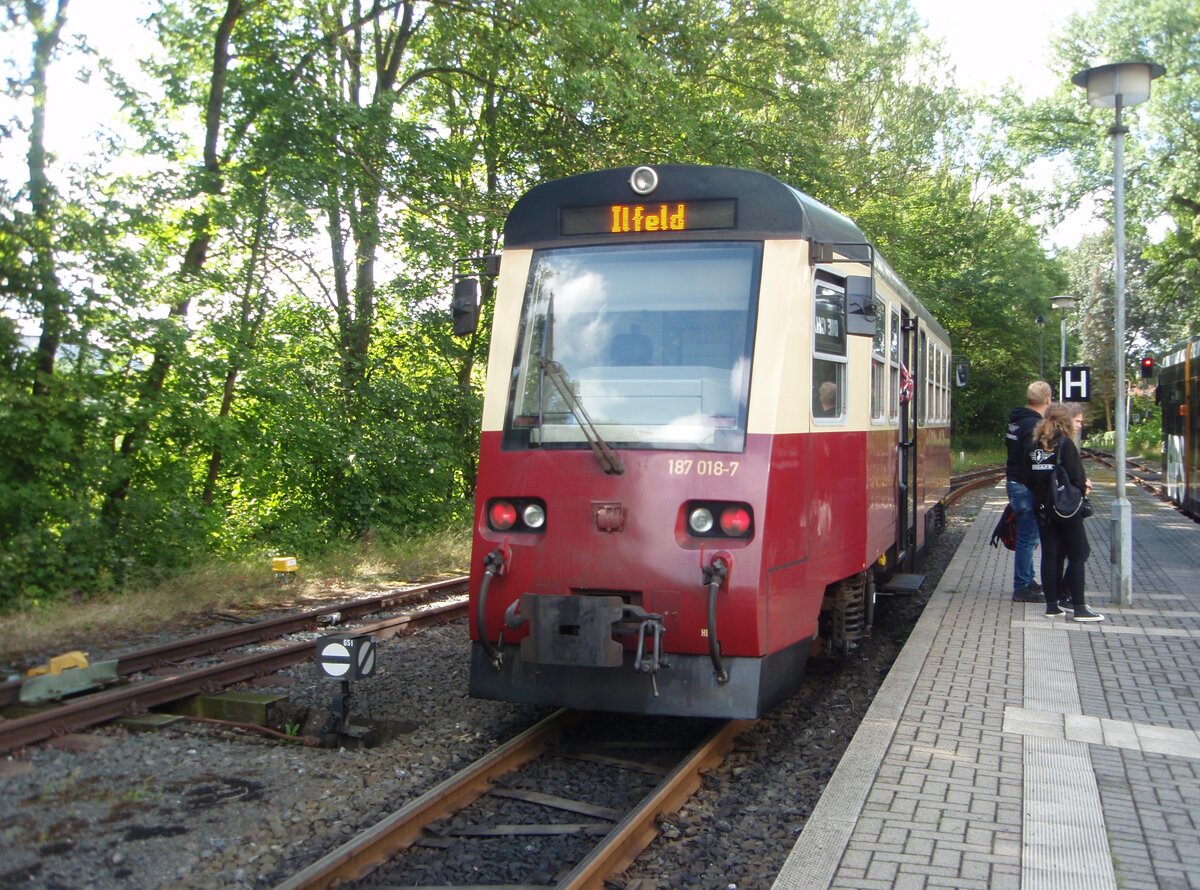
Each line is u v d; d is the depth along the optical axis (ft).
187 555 43.19
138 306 41.14
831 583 26.40
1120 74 36.09
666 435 20.98
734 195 21.89
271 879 15.40
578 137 58.70
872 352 27.86
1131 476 124.67
